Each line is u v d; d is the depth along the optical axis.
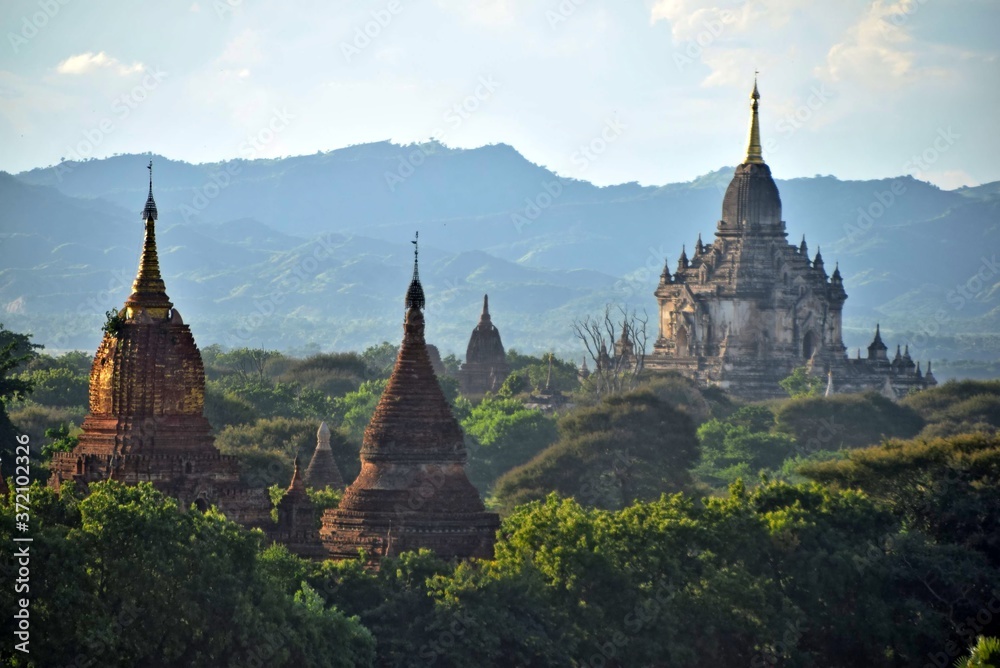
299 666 199.38
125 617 192.88
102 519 195.88
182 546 197.88
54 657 187.75
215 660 196.25
